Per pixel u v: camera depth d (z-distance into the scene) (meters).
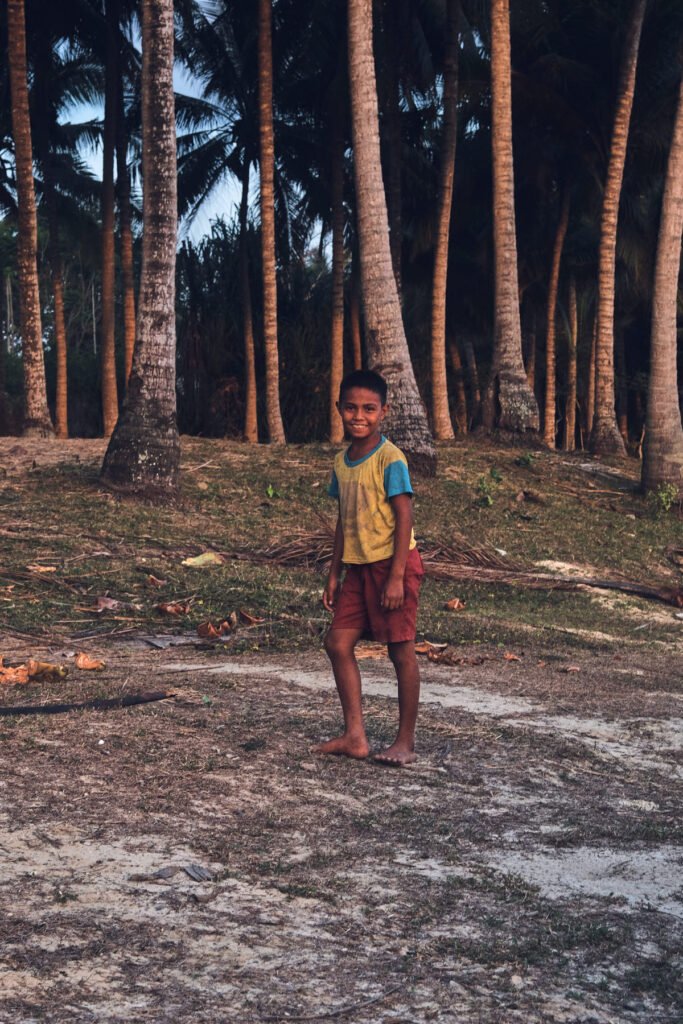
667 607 10.80
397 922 2.73
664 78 23.27
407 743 4.38
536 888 3.03
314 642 7.53
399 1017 2.23
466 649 7.60
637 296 34.53
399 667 4.36
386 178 26.48
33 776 3.81
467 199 28.34
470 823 3.60
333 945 2.57
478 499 14.43
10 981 2.29
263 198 21.39
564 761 4.52
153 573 9.69
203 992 2.29
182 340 29.48
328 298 31.28
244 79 26.91
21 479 13.05
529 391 18.20
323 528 12.16
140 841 3.22
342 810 3.65
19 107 17.03
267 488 13.65
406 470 4.30
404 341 14.95
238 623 8.18
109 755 4.14
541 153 27.12
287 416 29.00
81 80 27.67
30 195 17.00
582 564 12.27
